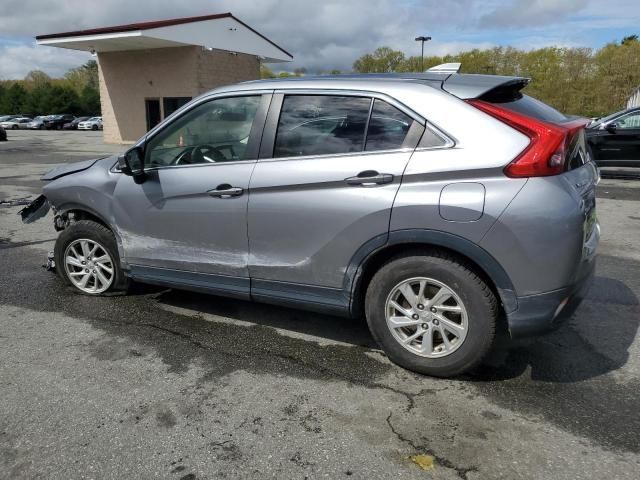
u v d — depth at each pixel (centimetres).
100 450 257
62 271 467
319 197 326
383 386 315
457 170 289
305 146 337
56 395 304
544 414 286
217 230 368
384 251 322
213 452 255
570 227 278
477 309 300
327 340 379
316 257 336
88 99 7144
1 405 293
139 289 477
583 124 323
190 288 398
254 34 2691
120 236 418
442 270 303
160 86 2469
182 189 376
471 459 250
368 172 311
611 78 5172
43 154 1997
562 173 286
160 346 368
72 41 2220
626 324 404
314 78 348
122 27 2148
